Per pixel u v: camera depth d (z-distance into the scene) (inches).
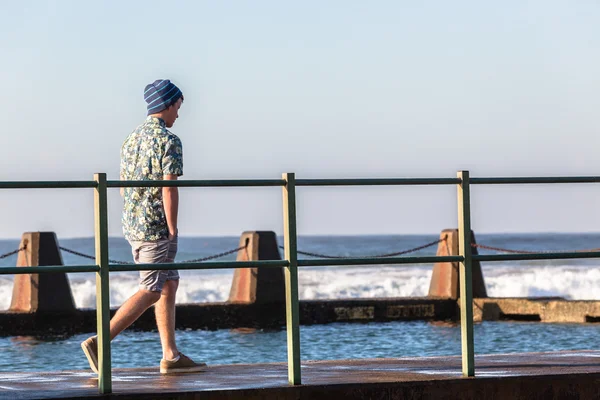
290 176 402.9
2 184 360.8
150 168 455.5
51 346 997.2
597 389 433.4
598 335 1020.5
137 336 1066.7
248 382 417.4
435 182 425.1
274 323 1262.3
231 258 4126.5
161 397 379.9
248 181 396.5
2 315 1169.4
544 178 441.1
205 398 384.8
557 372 438.3
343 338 1027.9
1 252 4948.3
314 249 4948.3
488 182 434.6
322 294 2146.9
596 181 450.3
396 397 407.8
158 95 468.4
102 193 380.8
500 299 1261.1
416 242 5191.9
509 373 437.1
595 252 448.5
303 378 429.4
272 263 402.6
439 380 414.6
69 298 1198.3
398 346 935.0
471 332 429.7
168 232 455.8
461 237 430.9
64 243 4650.6
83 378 450.0
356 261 414.0
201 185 388.8
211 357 856.9
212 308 1221.1
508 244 5241.1
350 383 405.1
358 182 410.6
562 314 1205.1
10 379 446.3
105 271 381.7
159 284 455.2
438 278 1342.3
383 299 1290.6
